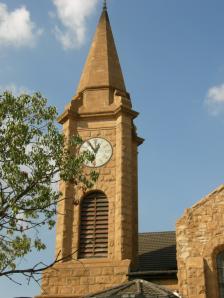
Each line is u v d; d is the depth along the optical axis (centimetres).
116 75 3731
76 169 2180
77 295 2877
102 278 2902
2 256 1995
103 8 4178
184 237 2678
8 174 2011
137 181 3656
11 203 1953
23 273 1819
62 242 3092
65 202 3195
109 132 3419
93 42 3959
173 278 2761
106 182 3250
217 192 2733
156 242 3550
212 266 2588
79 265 2983
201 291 2516
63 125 3522
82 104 3572
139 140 3800
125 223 3086
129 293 2152
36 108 2148
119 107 3416
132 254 3228
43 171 2081
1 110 2070
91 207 3206
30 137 2088
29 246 2005
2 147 2045
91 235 3125
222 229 2645
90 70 3741
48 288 2934
